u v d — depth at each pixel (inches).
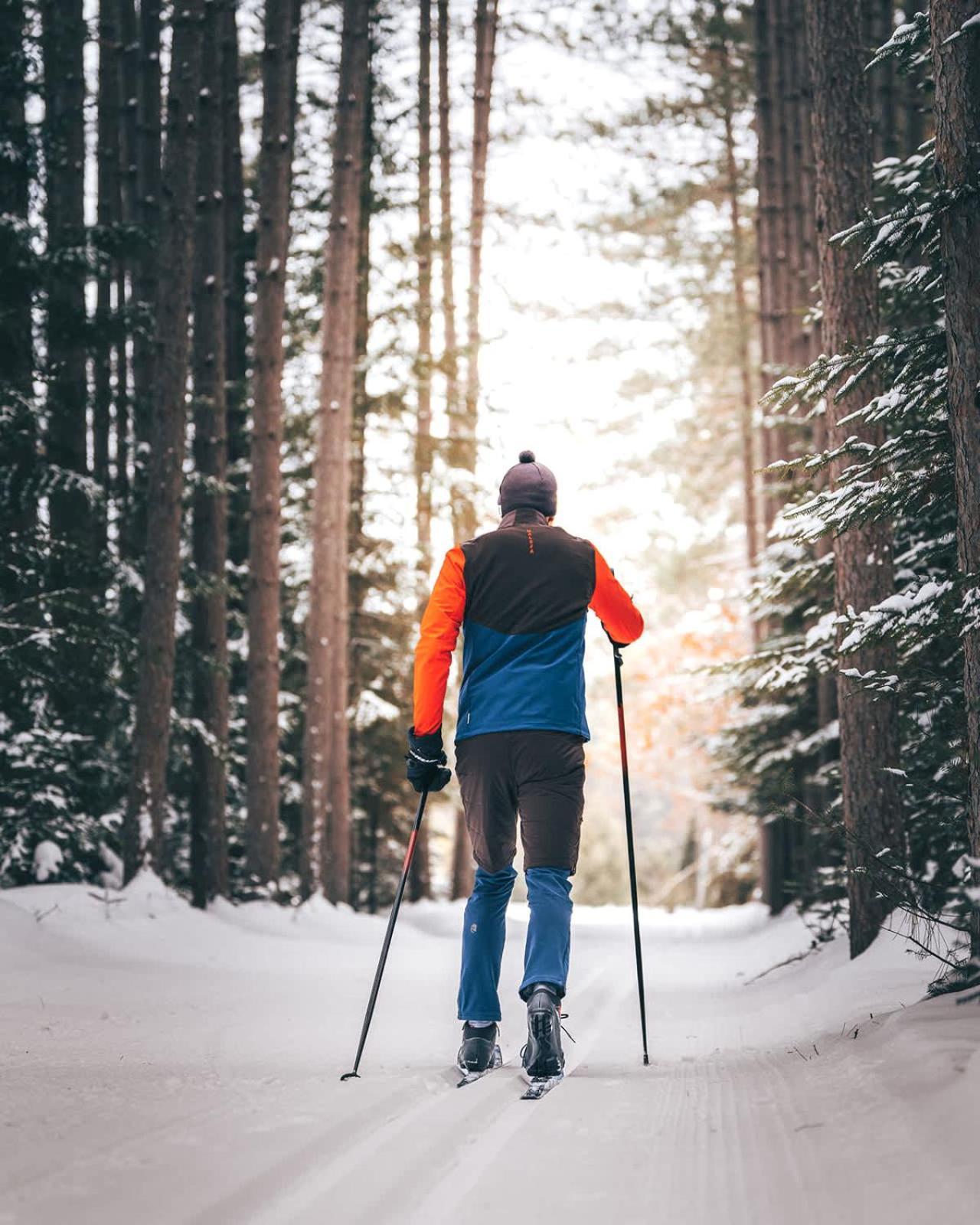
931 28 178.5
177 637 593.9
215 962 373.7
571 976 358.3
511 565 152.3
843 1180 85.5
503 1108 120.0
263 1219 81.6
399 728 805.2
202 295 594.6
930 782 279.9
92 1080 138.5
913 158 303.4
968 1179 78.2
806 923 393.4
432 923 618.5
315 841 617.3
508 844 151.4
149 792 476.7
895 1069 115.3
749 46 900.0
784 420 520.1
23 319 502.0
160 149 647.8
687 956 483.5
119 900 435.8
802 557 492.7
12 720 483.8
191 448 649.0
